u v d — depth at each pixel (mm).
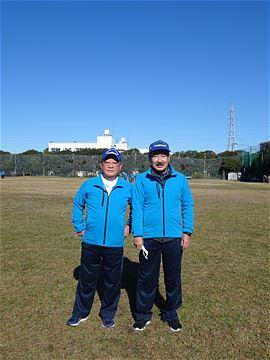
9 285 6027
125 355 3994
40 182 44406
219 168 78125
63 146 129875
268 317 4945
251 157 63438
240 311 5133
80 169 80500
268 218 13859
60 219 13008
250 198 23312
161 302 5500
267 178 54969
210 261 7617
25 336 4359
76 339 4312
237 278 6531
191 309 5188
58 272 6734
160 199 4578
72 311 5059
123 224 4719
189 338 4371
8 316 4875
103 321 4715
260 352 4070
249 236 10273
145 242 4613
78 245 8875
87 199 4734
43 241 9297
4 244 8922
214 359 3928
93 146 129500
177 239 4621
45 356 3945
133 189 4680
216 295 5715
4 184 38656
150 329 4598
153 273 4625
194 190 32312
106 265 4707
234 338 4375
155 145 4547
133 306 5301
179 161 80500
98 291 5879
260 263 7496
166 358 3941
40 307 5172
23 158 79062
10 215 13977
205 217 14070
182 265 7316
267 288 6035
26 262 7363
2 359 3871
